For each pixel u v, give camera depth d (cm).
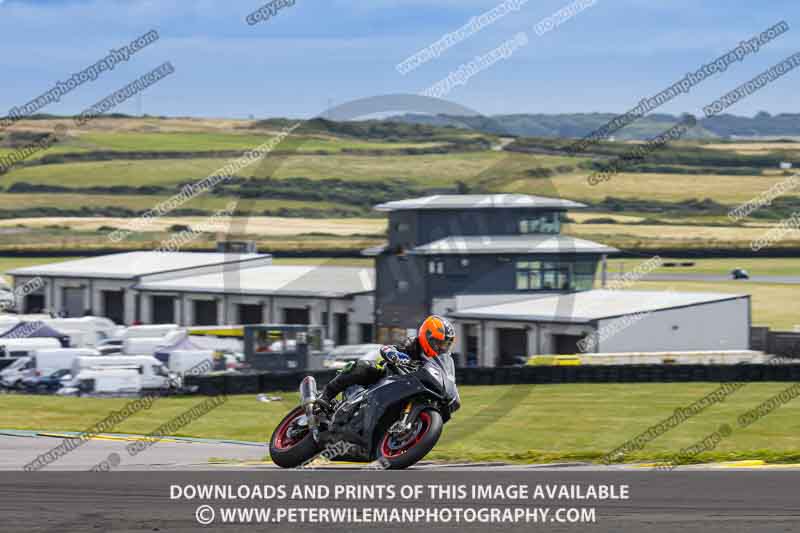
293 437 3256
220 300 19275
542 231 17838
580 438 7362
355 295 17512
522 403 9838
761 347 17412
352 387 3153
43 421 7994
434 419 2984
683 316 15825
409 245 17025
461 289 16588
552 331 15300
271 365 13575
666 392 10838
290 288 18450
